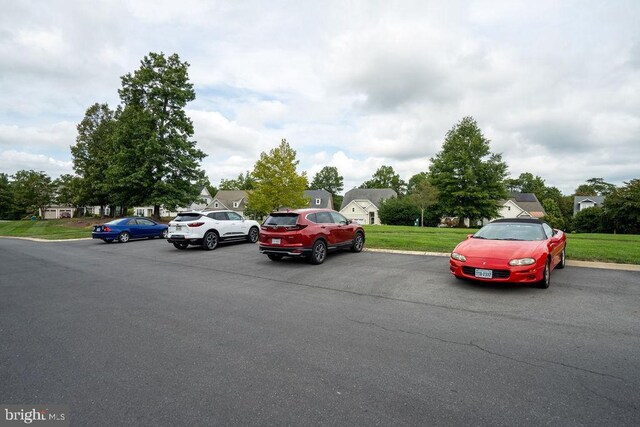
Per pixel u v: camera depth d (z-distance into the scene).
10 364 3.51
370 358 3.58
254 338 4.16
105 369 3.39
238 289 6.76
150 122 29.50
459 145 40.88
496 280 6.19
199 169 31.50
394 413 2.60
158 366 3.44
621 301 5.60
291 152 33.56
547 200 64.38
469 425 2.45
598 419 2.50
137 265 9.85
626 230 38.12
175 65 31.22
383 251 11.92
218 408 2.70
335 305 5.57
